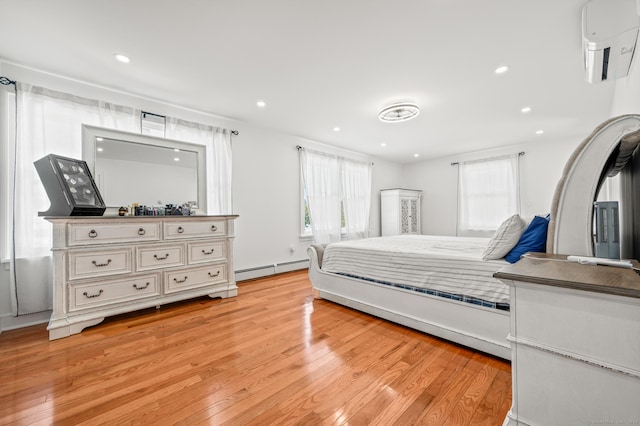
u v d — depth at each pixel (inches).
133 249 94.6
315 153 189.0
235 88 110.9
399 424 46.5
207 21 71.6
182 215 111.3
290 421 47.4
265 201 162.1
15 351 72.5
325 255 116.8
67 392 55.5
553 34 76.9
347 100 122.4
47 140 95.1
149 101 120.0
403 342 77.0
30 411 49.9
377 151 223.1
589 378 30.4
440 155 237.3
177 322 92.2
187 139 129.6
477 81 104.8
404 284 87.5
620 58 67.6
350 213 213.6
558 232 51.4
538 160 191.8
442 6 66.2
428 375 60.8
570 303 31.4
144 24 72.7
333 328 87.0
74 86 102.0
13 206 88.9
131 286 94.0
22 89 90.6
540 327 33.5
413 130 167.6
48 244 94.5
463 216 229.0
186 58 89.3
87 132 99.4
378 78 102.4
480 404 51.3
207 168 136.1
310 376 60.7
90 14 68.6
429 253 84.4
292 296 122.1
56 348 74.1
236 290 122.0
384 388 56.4
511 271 36.9
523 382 34.9
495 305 67.9
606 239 47.6
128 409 50.5
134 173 109.7
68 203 84.4
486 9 67.2
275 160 167.9
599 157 47.6
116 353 71.4
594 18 62.6
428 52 86.1
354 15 69.5
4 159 88.9
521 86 108.9
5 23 71.6
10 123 89.4
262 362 66.7
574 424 31.3
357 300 101.4
